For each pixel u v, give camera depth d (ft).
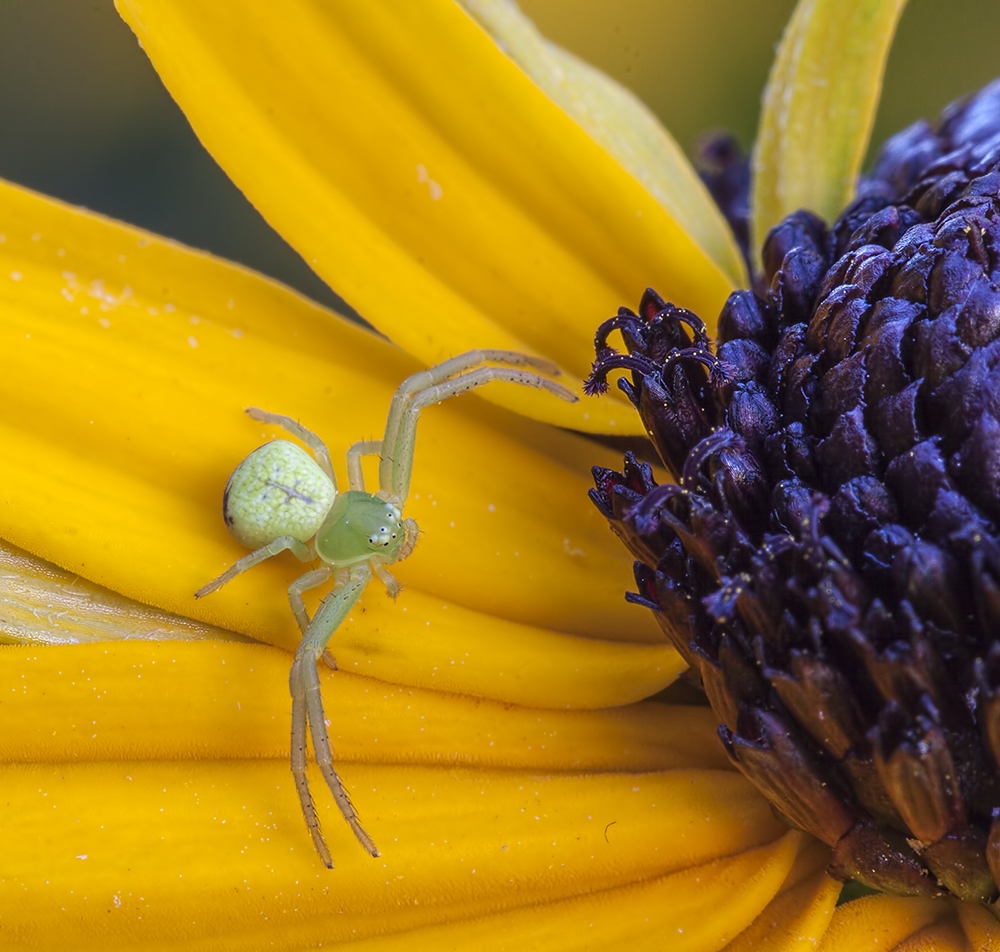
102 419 0.20
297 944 0.19
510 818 0.20
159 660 0.20
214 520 0.20
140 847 0.19
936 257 0.19
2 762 0.20
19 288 0.20
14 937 0.19
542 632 0.20
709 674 0.19
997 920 0.19
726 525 0.19
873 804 0.19
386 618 0.20
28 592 0.20
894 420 0.19
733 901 0.20
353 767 0.20
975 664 0.18
